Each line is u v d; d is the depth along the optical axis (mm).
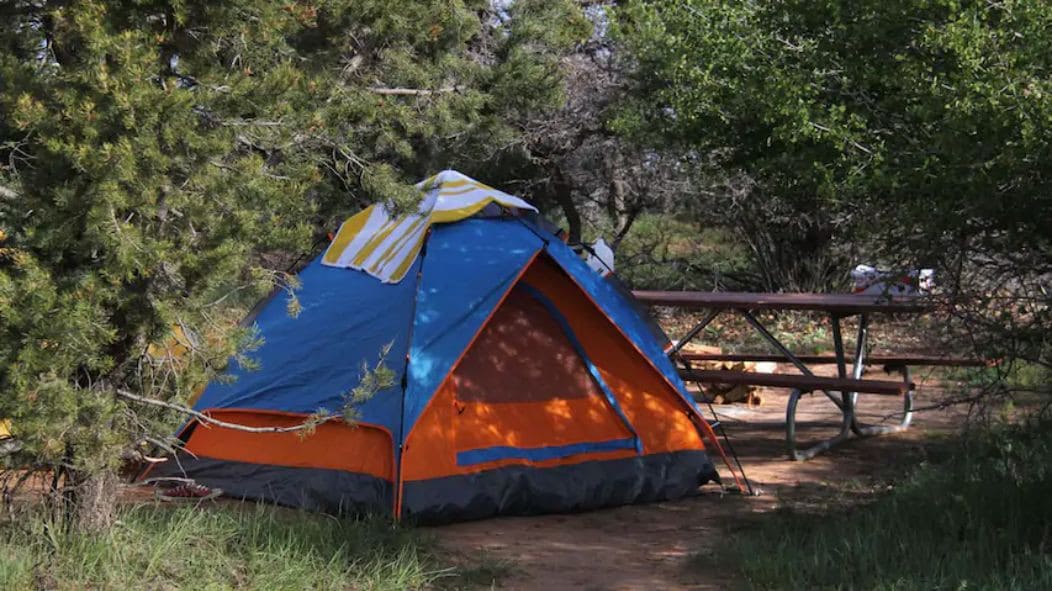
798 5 7809
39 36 5812
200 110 5668
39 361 5027
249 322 8703
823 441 10320
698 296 10656
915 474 8078
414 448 7543
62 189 5207
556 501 7957
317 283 8844
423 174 14297
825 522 7148
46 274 5090
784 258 19391
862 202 7535
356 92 7000
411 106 8352
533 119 16531
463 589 6023
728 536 7211
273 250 6551
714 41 9039
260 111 5816
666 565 6551
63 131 5203
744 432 11172
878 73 7305
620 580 6227
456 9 8758
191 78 5848
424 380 7652
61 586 5344
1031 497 6680
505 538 7258
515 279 8211
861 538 6352
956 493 7016
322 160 6691
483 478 7762
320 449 7812
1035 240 6238
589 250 9219
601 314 8656
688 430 8719
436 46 9000
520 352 8359
